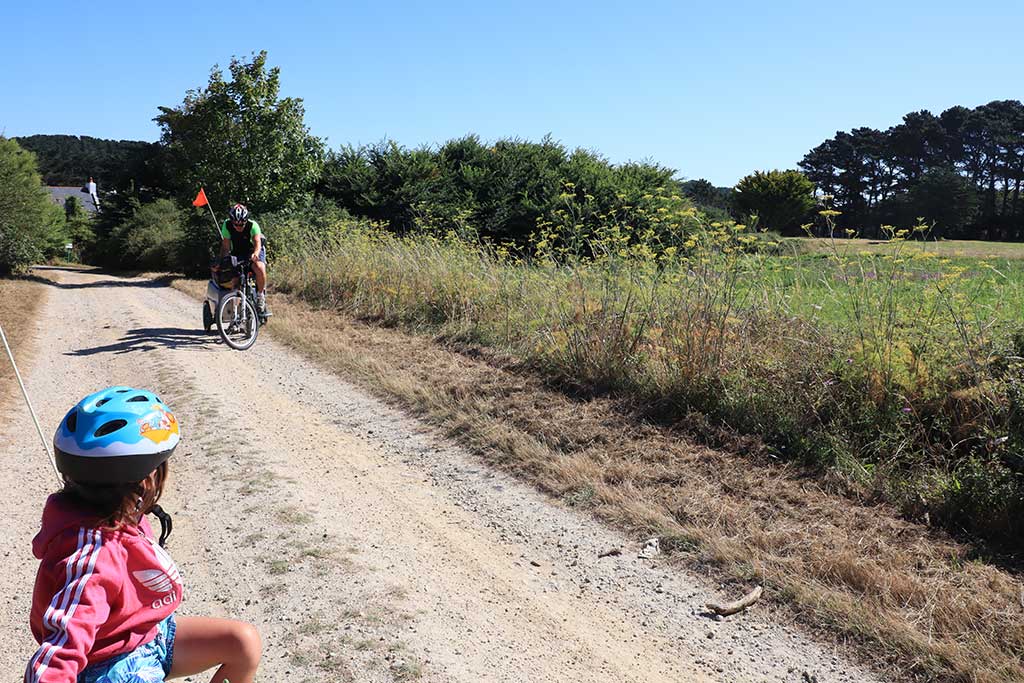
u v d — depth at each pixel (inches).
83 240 2180.1
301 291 642.8
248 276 457.4
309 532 207.9
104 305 688.4
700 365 284.5
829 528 199.2
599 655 156.3
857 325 273.4
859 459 230.4
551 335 363.6
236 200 1024.9
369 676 145.1
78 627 73.2
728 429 259.6
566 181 1213.7
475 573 189.8
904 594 167.3
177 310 645.3
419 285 509.0
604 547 201.8
